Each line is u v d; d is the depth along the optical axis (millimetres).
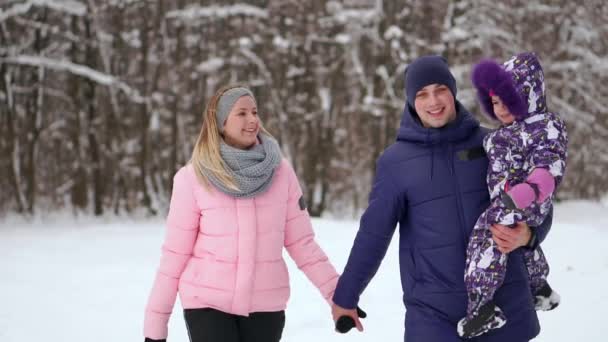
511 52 20266
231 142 3234
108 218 19156
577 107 22078
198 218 3113
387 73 19969
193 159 3150
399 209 2898
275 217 3150
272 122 20219
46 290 7035
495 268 2643
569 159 22000
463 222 2768
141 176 19672
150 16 19750
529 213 2582
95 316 5922
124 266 8602
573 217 18312
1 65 17953
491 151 2740
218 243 3059
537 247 2842
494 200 2680
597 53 22297
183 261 3127
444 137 2826
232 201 3078
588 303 5492
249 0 20375
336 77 20391
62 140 19094
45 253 9789
